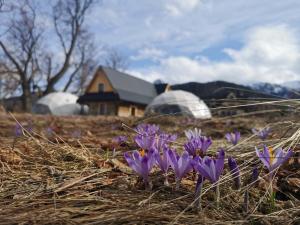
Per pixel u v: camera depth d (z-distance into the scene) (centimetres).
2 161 179
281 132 225
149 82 3544
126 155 131
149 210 112
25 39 2644
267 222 110
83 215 110
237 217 115
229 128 402
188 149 152
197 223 106
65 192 135
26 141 240
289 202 125
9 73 2888
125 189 136
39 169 170
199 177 118
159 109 1738
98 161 183
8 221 104
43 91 3212
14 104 3241
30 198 129
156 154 136
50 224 103
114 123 555
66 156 190
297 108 215
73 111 2975
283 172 161
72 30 2919
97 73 3083
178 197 126
